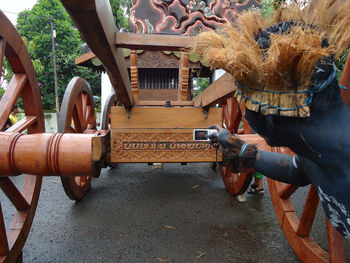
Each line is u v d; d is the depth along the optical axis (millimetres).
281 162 1145
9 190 1627
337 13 805
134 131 2301
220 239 2186
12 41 1641
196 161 2328
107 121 4246
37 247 2027
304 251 1725
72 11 901
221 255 1965
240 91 839
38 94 2062
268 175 1175
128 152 2307
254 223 2475
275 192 2062
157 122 2373
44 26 19109
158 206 2861
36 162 1327
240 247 2072
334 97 791
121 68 1683
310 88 748
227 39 889
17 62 1772
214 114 2420
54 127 11453
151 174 4164
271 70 720
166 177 4004
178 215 2633
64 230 2299
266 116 827
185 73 2834
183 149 2328
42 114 2139
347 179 791
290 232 1878
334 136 775
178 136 2334
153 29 2727
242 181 2678
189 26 2746
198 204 2928
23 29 18750
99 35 1115
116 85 1826
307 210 1678
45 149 1330
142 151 2312
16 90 1767
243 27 870
